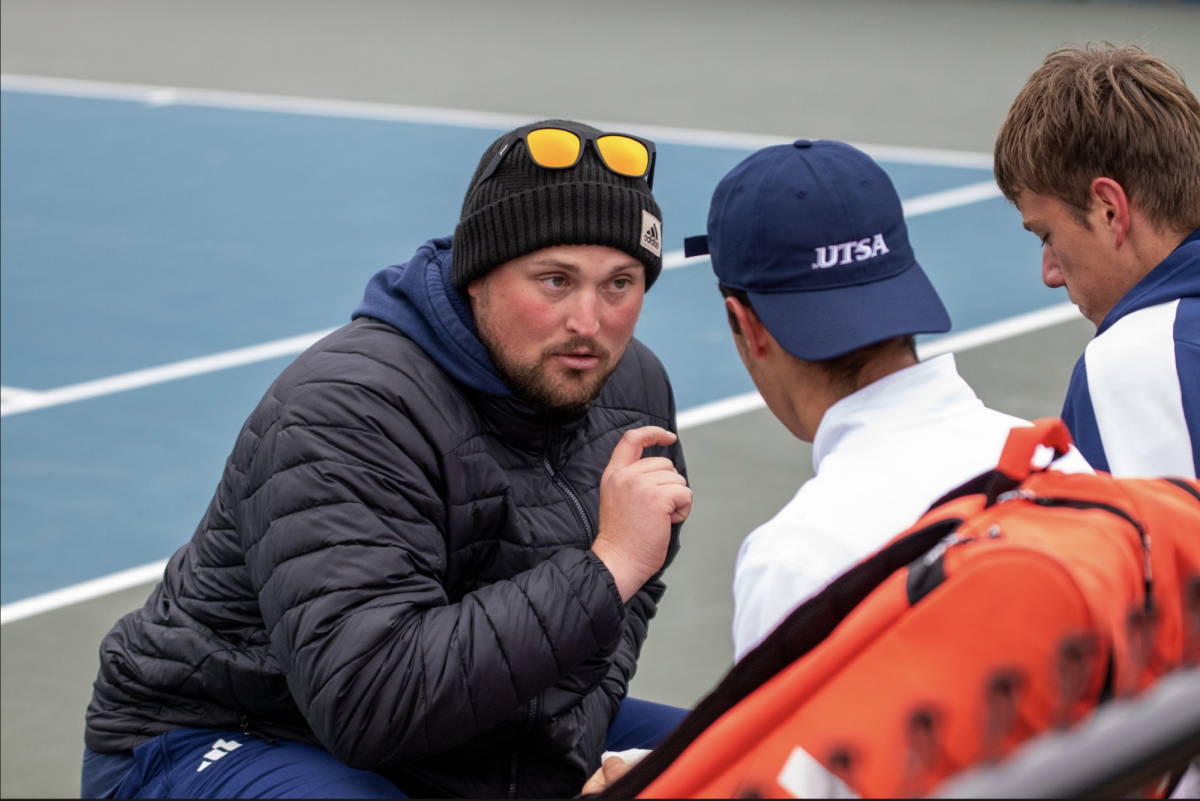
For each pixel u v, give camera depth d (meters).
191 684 5.73
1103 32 47.88
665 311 20.75
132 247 24.48
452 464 5.45
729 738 3.23
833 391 4.23
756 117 36.22
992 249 24.23
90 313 20.84
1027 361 18.47
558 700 5.64
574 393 5.55
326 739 5.06
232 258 23.88
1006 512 3.54
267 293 21.98
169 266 23.36
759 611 3.74
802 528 3.77
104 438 15.91
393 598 5.05
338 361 5.45
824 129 34.94
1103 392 5.49
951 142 33.56
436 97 38.25
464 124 34.88
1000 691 3.09
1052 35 48.22
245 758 5.59
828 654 3.20
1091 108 5.59
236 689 5.63
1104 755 2.26
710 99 38.50
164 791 5.61
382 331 5.64
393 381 5.38
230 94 38.22
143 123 34.53
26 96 37.50
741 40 47.81
